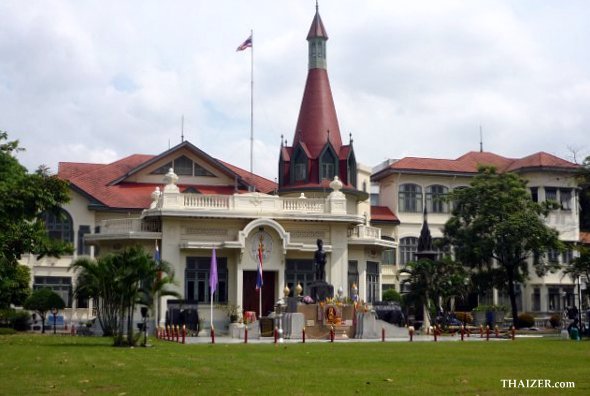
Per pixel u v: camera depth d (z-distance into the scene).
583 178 59.94
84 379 19.75
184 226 54.53
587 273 52.72
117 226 56.44
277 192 68.06
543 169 79.25
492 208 62.97
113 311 36.25
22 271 55.50
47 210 45.53
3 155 48.16
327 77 70.44
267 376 20.52
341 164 67.94
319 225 56.88
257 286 51.50
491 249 61.53
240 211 54.56
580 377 20.27
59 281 66.19
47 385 18.56
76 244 66.88
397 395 16.72
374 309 52.59
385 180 84.12
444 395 16.73
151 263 34.72
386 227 80.50
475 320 64.38
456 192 65.31
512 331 44.44
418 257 55.91
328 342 39.59
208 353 29.39
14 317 56.50
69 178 69.75
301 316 44.84
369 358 27.02
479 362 25.41
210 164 72.38
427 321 52.00
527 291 79.06
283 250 54.84
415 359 26.62
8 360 25.52
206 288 54.47
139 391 17.42
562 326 58.78
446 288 51.44
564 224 79.69
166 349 31.91
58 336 45.34
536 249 61.59
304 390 17.53
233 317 52.31
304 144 68.06
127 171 73.56
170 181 54.47
